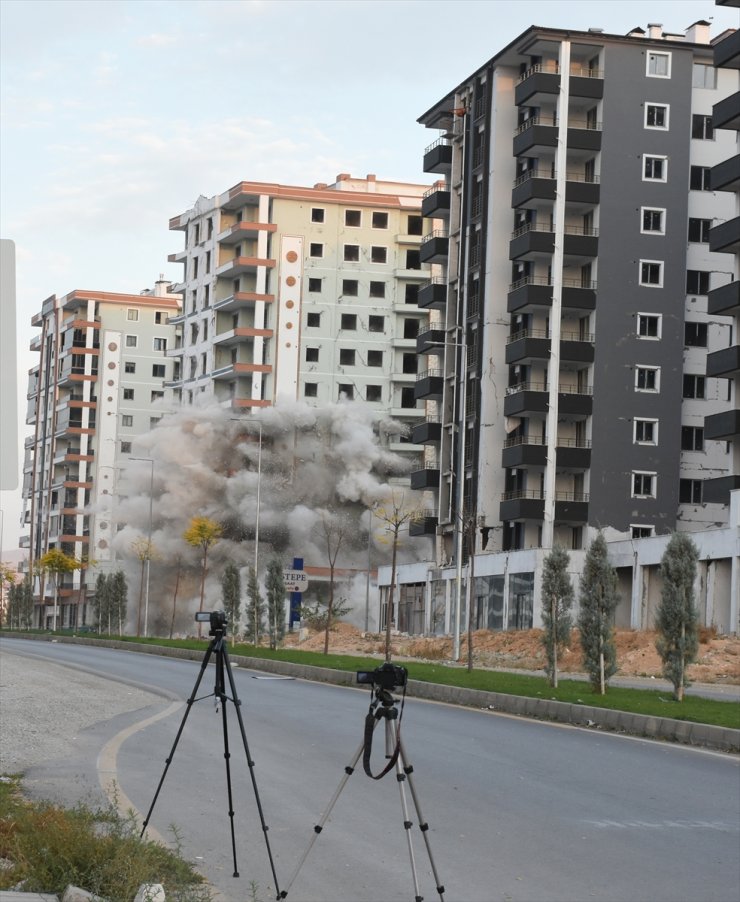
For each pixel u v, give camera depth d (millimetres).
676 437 72125
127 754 16906
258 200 113438
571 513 70438
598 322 71938
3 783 13125
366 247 114500
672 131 73438
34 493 158750
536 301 71438
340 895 8977
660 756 17875
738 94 56844
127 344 150875
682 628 25641
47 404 158625
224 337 113938
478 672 35438
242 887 9141
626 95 73000
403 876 9617
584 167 73812
